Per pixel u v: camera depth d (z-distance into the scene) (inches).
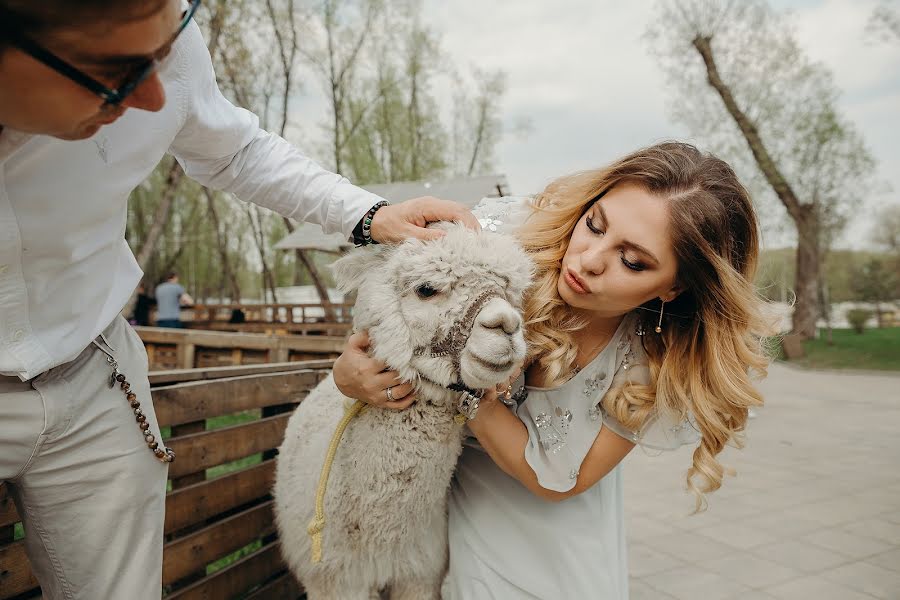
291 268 1601.9
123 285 62.4
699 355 74.1
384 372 63.4
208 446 95.0
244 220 1284.4
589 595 73.3
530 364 74.0
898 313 1401.3
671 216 64.5
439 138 1095.0
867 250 1731.1
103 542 59.8
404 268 62.5
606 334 74.7
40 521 58.6
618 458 74.4
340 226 74.8
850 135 801.6
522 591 73.2
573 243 68.3
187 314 745.0
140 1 31.5
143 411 62.6
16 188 46.6
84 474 58.0
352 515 68.5
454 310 60.0
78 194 50.1
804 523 185.3
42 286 50.8
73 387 56.3
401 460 65.6
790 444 291.9
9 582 68.9
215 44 624.1
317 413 81.7
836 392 478.3
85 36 31.9
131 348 63.3
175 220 1350.9
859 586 144.3
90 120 37.4
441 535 77.6
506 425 69.5
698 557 160.9
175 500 87.7
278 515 85.6
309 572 74.0
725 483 227.5
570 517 75.7
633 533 178.4
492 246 63.7
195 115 63.7
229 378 100.7
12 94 34.4
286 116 864.9
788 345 737.6
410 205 71.0
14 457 54.3
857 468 247.1
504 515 75.8
